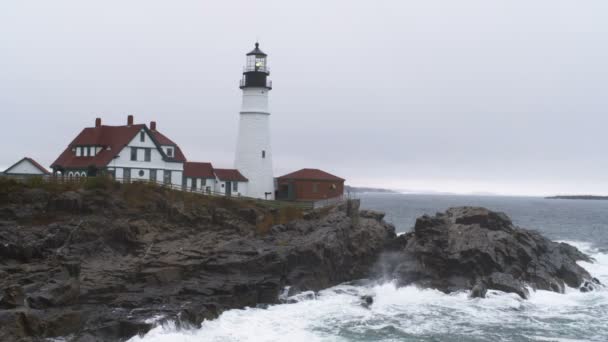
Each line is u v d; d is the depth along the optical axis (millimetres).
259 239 51094
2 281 35312
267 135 72812
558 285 50562
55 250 41594
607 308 45156
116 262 42438
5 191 48250
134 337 32938
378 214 63969
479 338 37500
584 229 121000
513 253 51562
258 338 35656
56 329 31812
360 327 38875
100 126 66250
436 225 55156
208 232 51562
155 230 49000
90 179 52875
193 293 40125
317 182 73250
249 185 71625
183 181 67625
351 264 52969
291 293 44562
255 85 71875
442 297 47125
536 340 37375
